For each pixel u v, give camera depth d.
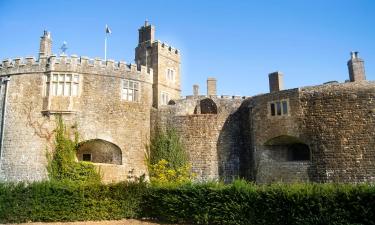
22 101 28.98
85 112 28.88
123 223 19.45
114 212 20.53
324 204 15.30
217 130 33.47
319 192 15.54
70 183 20.67
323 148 27.19
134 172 29.89
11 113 28.95
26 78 29.39
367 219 14.17
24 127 28.45
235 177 32.72
